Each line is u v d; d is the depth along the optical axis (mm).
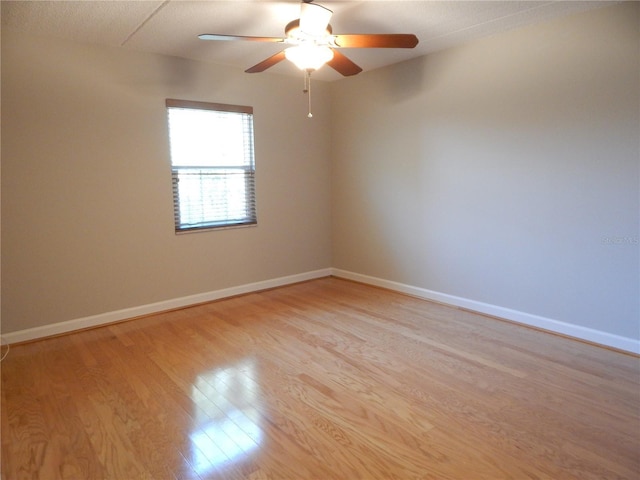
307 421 2059
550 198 3076
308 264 4801
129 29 2914
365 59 3863
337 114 4684
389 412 2123
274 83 4250
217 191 3998
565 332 3088
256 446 1876
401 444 1873
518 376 2479
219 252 4051
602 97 2752
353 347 2930
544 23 2961
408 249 4156
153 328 3336
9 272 2980
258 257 4352
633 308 2754
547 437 1905
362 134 4434
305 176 4637
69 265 3221
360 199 4566
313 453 1823
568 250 3021
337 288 4492
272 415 2113
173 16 2703
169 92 3578
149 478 1683
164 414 2129
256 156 4199
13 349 2943
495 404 2182
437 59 3656
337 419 2070
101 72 3234
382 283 4465
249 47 3344
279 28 2945
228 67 3900
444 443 1875
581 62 2818
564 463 1737
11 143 2910
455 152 3627
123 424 2045
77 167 3188
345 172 4691
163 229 3670
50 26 2812
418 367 2611
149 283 3633
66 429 2006
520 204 3250
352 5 2604
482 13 2777
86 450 1854
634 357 2717
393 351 2854
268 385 2414
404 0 2547
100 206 3320
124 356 2818
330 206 4930
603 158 2789
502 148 3307
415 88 3871
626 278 2768
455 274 3775
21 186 2975
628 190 2709
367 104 4336
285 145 4418
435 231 3883
